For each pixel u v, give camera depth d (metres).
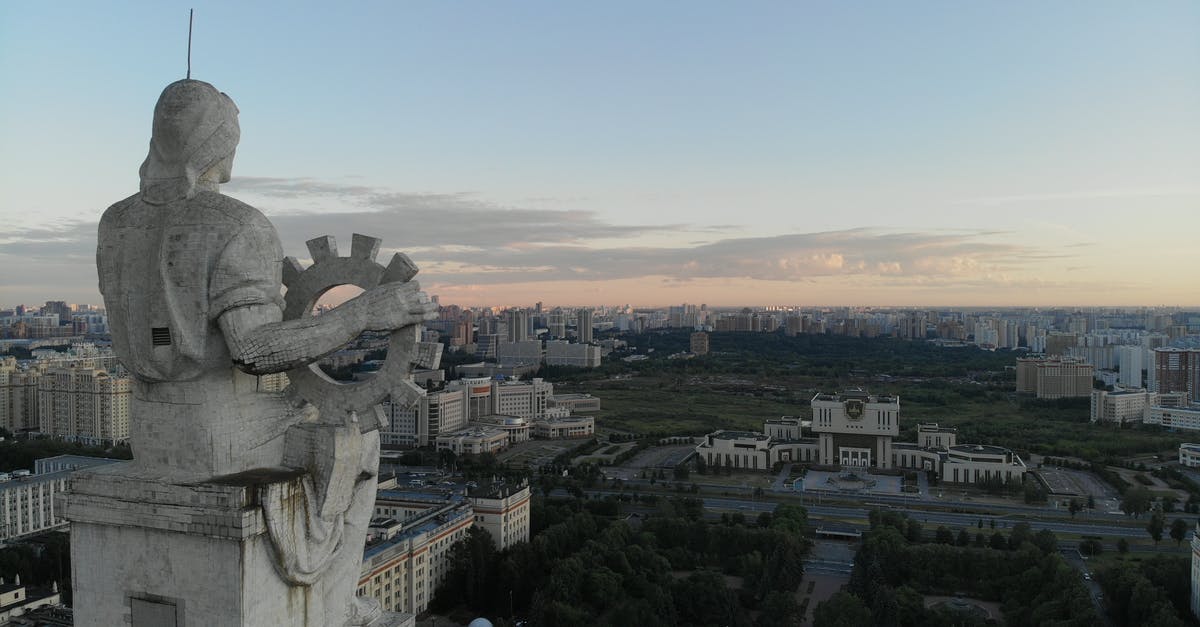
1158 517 169.50
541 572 142.00
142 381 25.73
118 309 25.27
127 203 25.77
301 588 25.61
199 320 24.30
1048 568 132.38
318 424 26.48
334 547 26.19
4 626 109.31
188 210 24.77
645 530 161.00
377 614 29.73
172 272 24.39
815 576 152.50
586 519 157.75
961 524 191.50
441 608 138.38
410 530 139.12
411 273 26.67
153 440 25.45
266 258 25.12
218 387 25.23
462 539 148.38
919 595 126.19
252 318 24.34
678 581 129.62
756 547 155.75
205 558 23.78
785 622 120.00
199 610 23.83
